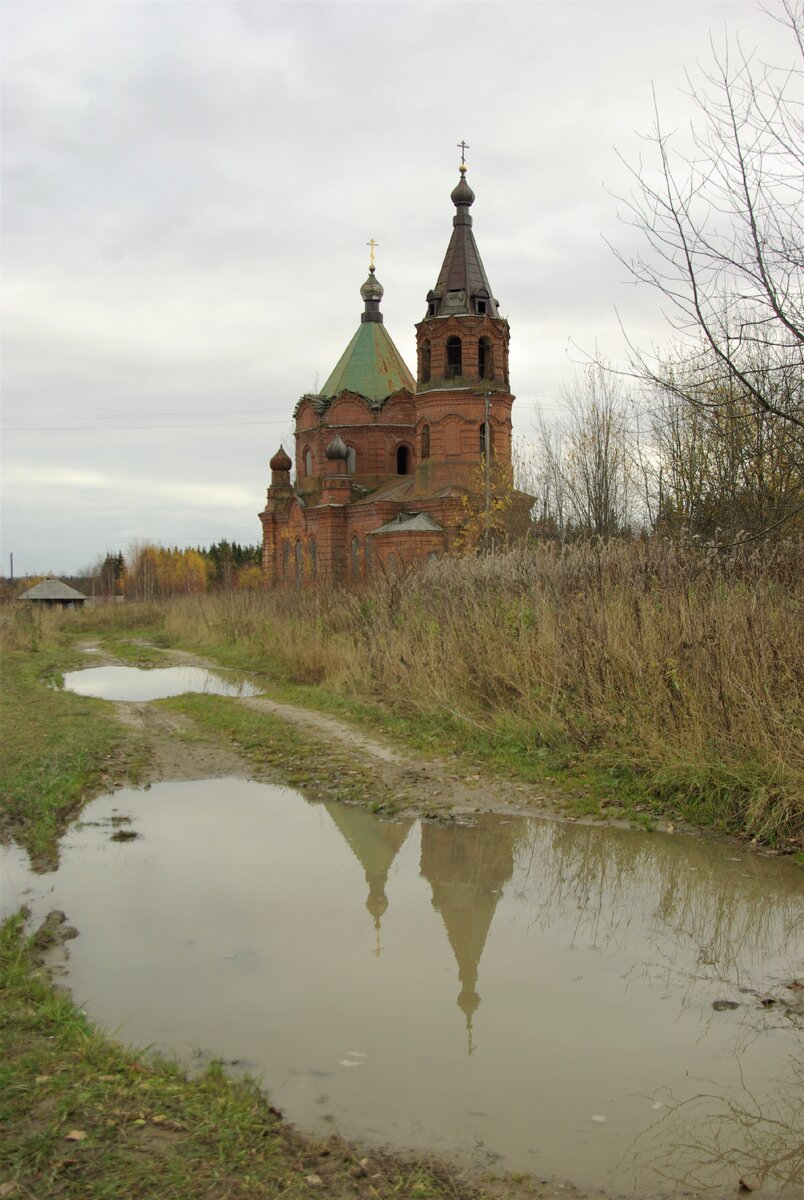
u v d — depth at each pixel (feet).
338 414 182.60
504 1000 18.20
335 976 19.17
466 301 152.66
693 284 25.82
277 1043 16.33
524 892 24.44
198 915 22.39
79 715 49.47
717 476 50.11
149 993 18.16
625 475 91.81
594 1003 18.08
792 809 27.35
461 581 54.44
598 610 39.17
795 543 38.40
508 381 156.04
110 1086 13.71
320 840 28.73
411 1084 15.05
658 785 31.55
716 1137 13.76
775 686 30.17
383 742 42.57
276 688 65.77
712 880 24.82
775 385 29.84
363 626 62.75
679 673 32.94
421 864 26.58
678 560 41.32
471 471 150.82
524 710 40.27
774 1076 15.46
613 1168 12.96
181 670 82.43
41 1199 11.06
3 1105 12.96
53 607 204.95
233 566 322.75
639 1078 15.37
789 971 19.56
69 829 29.60
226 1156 12.29
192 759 39.99
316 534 177.47
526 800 32.42
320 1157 12.76
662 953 20.57
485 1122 13.99
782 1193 12.55
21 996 17.12
